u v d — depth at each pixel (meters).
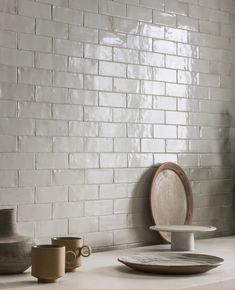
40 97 2.71
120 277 2.22
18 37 2.65
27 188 2.66
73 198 2.82
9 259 2.17
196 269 2.23
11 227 2.24
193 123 3.31
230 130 3.49
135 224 3.05
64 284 2.09
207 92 3.38
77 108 2.84
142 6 3.10
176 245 2.87
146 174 3.10
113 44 2.97
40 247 2.16
